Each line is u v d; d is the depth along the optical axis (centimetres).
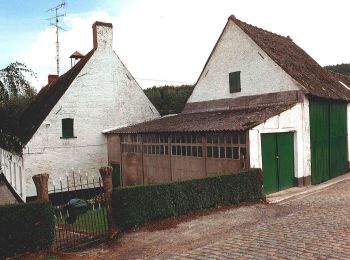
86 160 2288
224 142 1561
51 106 2225
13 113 1362
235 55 2027
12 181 2603
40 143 2136
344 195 1406
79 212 1473
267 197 1470
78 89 2262
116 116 2394
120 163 2253
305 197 1438
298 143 1677
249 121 1524
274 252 787
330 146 1947
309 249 788
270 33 2291
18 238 914
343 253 748
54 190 2148
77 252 955
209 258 787
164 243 955
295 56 2120
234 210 1264
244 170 1402
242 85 1988
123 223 1081
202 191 1267
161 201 1169
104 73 2358
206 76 2228
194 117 2038
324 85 1945
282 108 1634
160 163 1934
